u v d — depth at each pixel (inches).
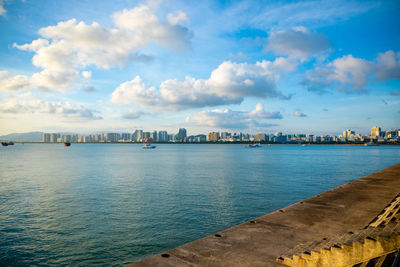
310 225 257.8
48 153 5733.3
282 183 1344.7
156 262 175.0
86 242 562.6
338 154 5167.3
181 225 667.4
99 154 5319.9
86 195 1050.1
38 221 705.6
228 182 1386.6
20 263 472.7
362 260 140.0
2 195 1061.8
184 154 5388.8
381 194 411.5
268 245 206.4
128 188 1210.6
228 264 172.2
